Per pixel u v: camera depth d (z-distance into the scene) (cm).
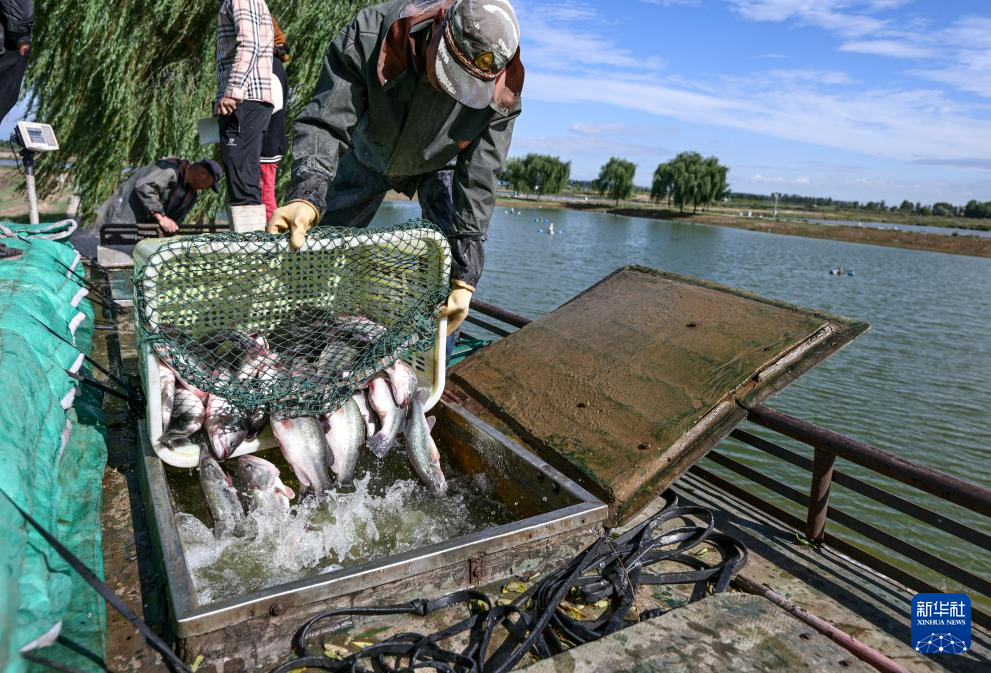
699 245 4762
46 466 213
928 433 1055
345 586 201
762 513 320
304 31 1204
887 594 255
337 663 191
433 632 209
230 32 482
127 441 323
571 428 315
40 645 151
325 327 296
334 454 286
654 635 201
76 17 1084
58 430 245
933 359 1566
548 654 203
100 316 532
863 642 223
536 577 243
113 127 1153
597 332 383
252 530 262
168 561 198
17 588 143
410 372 312
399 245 280
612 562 248
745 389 305
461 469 330
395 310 309
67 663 160
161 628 201
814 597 250
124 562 233
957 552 725
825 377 1358
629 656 191
